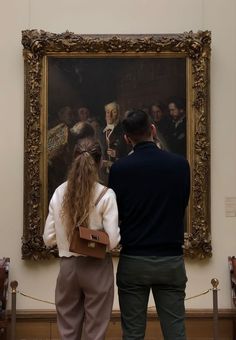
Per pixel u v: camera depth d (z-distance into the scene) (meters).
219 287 7.37
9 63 7.44
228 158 7.43
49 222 4.46
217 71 7.47
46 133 7.34
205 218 7.29
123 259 4.25
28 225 7.25
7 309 7.25
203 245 7.27
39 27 7.48
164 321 4.21
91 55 7.36
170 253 4.17
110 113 7.38
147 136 4.35
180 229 4.25
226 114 7.45
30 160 7.26
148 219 4.18
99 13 7.47
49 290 7.35
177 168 4.21
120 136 7.38
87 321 4.33
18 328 7.26
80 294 4.43
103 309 4.32
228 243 7.40
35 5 7.49
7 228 7.37
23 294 7.11
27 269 7.36
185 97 7.38
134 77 7.40
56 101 7.37
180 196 4.21
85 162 4.36
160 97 7.39
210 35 7.29
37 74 7.29
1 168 7.39
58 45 7.30
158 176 4.18
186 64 7.36
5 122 7.41
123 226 4.30
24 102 7.32
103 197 4.26
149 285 4.20
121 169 4.26
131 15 7.49
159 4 7.47
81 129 7.38
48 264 7.36
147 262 4.12
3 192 7.38
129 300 4.22
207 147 7.30
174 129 7.39
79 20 7.50
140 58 7.39
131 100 7.39
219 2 7.46
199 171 7.29
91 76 7.39
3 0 7.48
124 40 7.28
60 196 4.42
